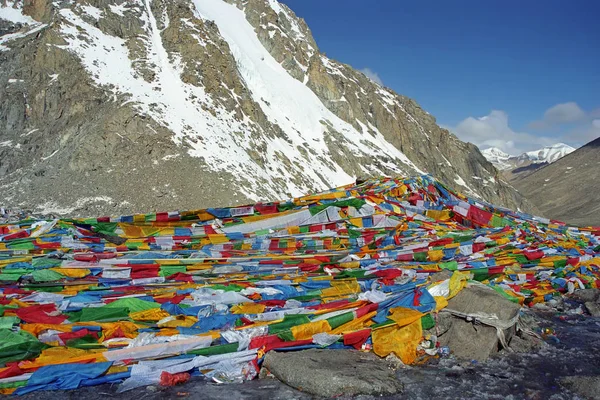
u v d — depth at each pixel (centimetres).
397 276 909
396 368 604
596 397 544
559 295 968
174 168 3553
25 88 4328
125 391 526
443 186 1698
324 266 998
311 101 7138
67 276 901
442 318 678
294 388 543
